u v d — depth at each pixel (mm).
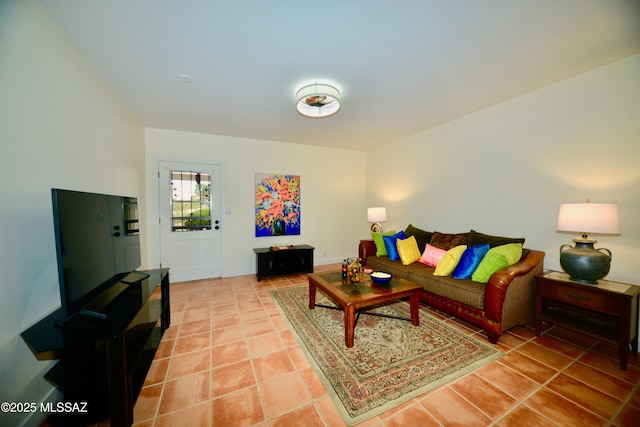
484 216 2994
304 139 4250
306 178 4680
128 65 1976
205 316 2555
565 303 1981
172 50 1791
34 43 1336
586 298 1853
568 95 2262
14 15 1203
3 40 1140
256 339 2105
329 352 1905
